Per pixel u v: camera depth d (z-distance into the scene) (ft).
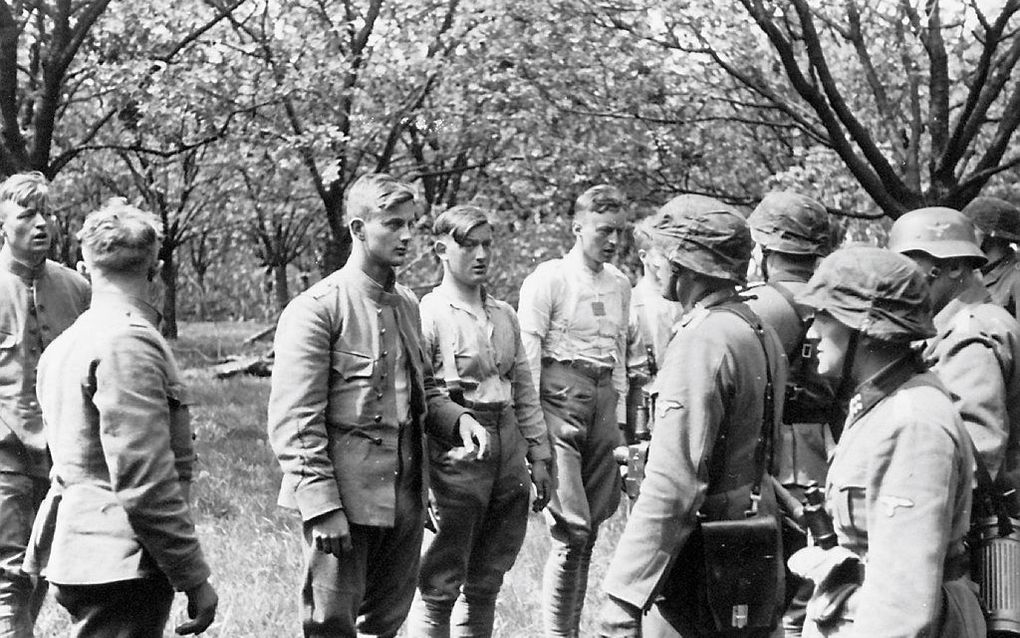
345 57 48.83
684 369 12.26
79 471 12.77
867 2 38.73
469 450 15.66
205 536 26.35
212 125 48.34
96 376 12.59
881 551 9.94
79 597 12.69
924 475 9.93
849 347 10.62
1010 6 34.01
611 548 26.12
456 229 18.65
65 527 12.73
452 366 18.39
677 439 12.17
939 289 14.61
